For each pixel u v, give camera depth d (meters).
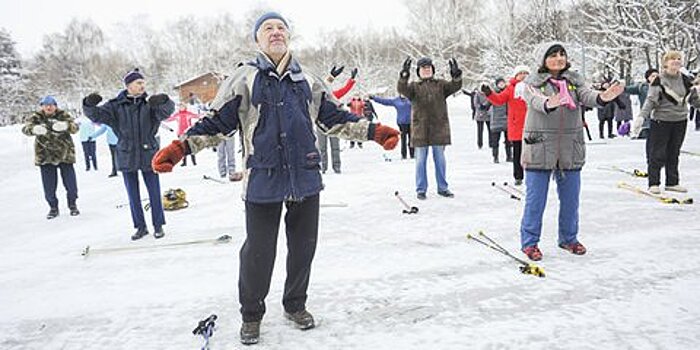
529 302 3.63
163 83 70.88
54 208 7.75
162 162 3.05
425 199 7.29
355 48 58.34
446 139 7.29
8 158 18.11
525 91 4.42
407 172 10.14
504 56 34.88
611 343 3.02
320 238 5.48
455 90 7.21
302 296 3.44
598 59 23.91
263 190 3.09
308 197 3.28
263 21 3.18
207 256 5.15
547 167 4.42
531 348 3.01
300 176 3.16
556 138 4.40
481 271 4.29
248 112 3.12
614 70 23.75
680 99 6.66
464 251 4.85
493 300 3.69
